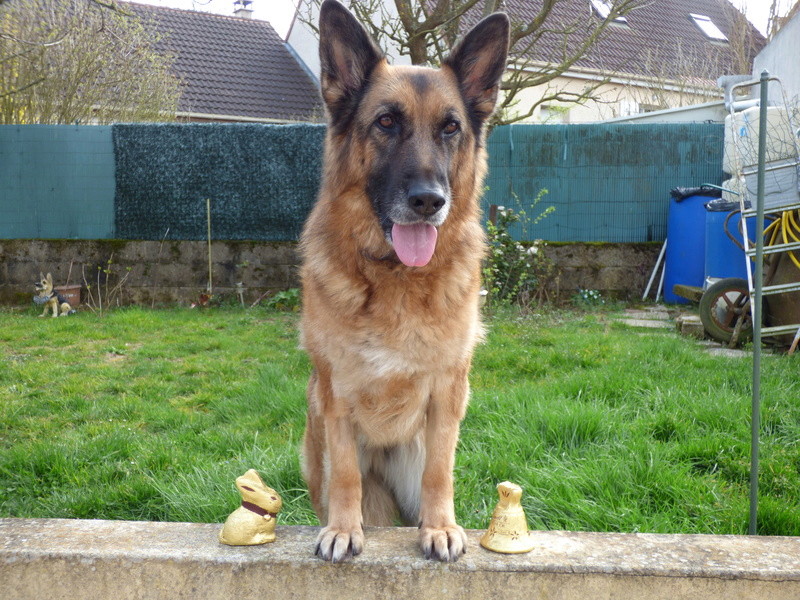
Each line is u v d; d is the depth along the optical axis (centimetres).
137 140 454
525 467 162
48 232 462
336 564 103
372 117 125
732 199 387
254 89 794
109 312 430
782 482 154
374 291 115
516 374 263
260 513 108
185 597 103
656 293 461
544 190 438
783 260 299
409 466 135
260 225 461
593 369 253
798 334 277
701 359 262
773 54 480
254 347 323
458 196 128
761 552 106
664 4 895
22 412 221
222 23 892
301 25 839
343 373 117
